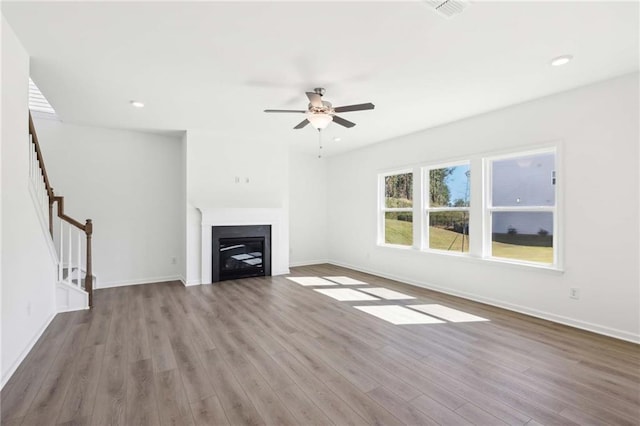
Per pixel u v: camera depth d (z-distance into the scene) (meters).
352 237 6.68
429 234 5.15
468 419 1.89
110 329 3.31
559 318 3.51
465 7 2.04
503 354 2.75
